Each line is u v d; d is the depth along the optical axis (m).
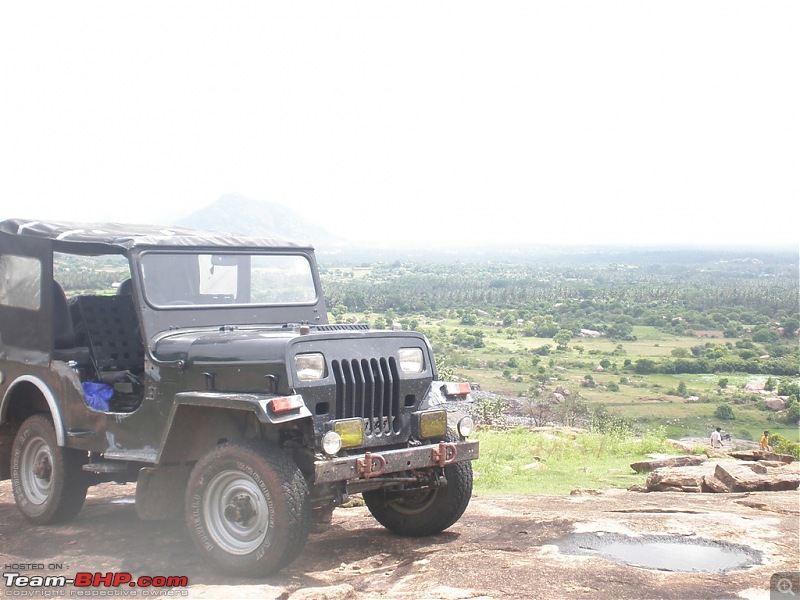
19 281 7.69
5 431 8.02
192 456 6.46
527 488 10.50
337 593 5.14
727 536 6.77
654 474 10.10
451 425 6.68
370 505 7.12
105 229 7.54
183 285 7.11
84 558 6.49
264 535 5.74
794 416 102.31
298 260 8.01
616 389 116.69
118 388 7.24
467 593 5.35
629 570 5.80
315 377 5.99
